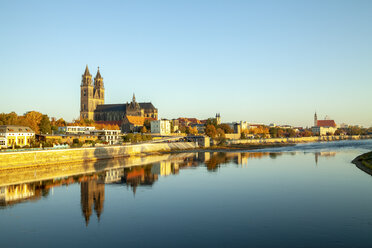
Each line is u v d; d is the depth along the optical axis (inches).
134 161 5551.2
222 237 1636.3
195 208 2204.7
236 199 2445.9
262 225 1813.5
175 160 5708.7
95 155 5777.6
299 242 1550.2
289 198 2450.8
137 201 2429.9
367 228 1736.0
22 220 1975.9
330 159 5418.3
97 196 2613.2
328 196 2498.8
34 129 7539.4
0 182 3282.5
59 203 2388.0
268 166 4485.7
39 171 4106.8
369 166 4015.8
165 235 1684.3
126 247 1534.2
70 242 1610.5
